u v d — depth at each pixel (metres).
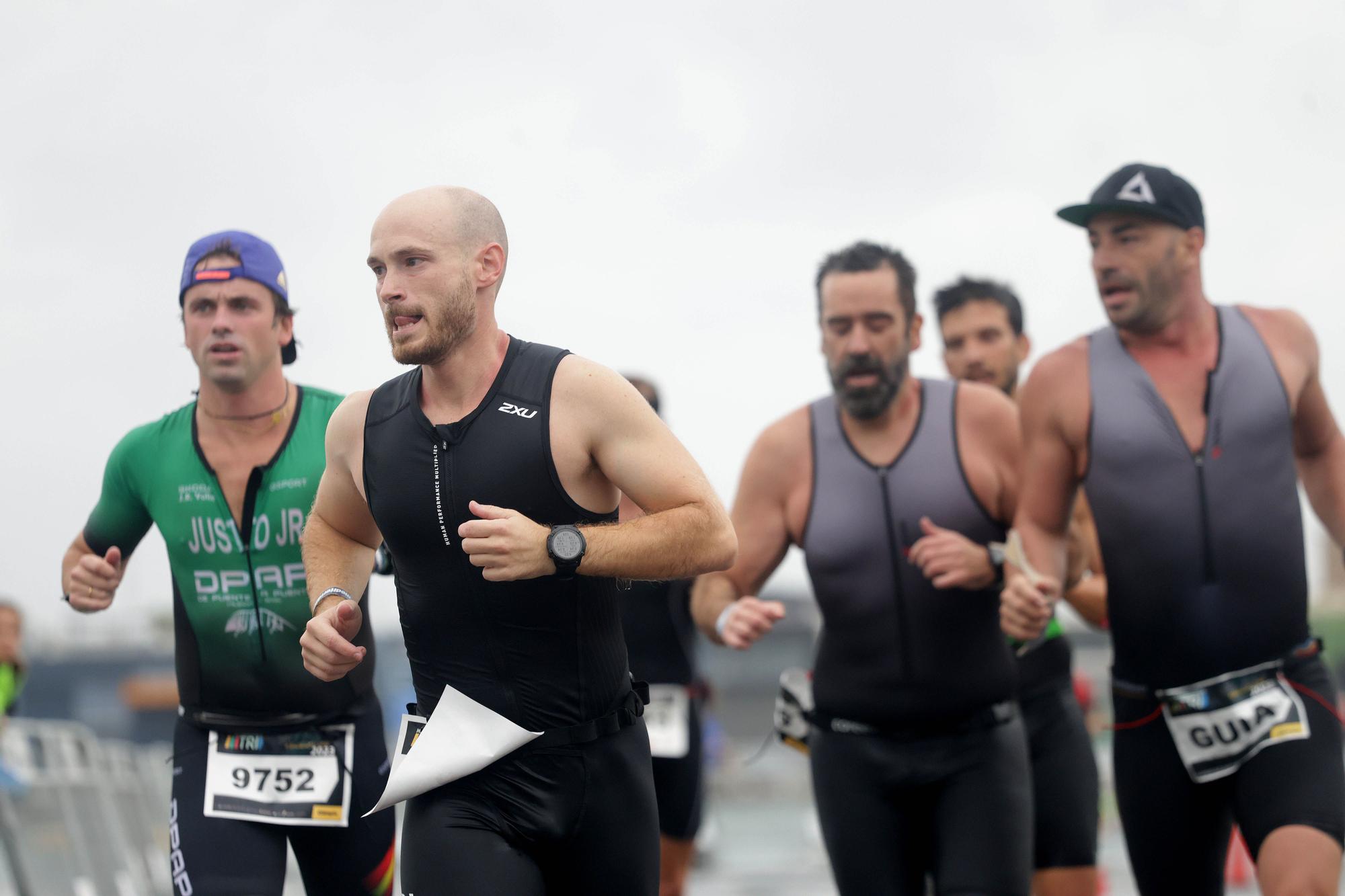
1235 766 6.99
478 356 5.36
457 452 5.29
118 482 7.00
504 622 5.36
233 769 6.79
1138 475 7.18
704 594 8.09
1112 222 7.14
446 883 5.27
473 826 5.36
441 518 5.30
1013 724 7.59
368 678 6.89
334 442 5.67
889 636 7.57
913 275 7.74
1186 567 7.10
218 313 6.67
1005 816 7.38
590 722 5.45
